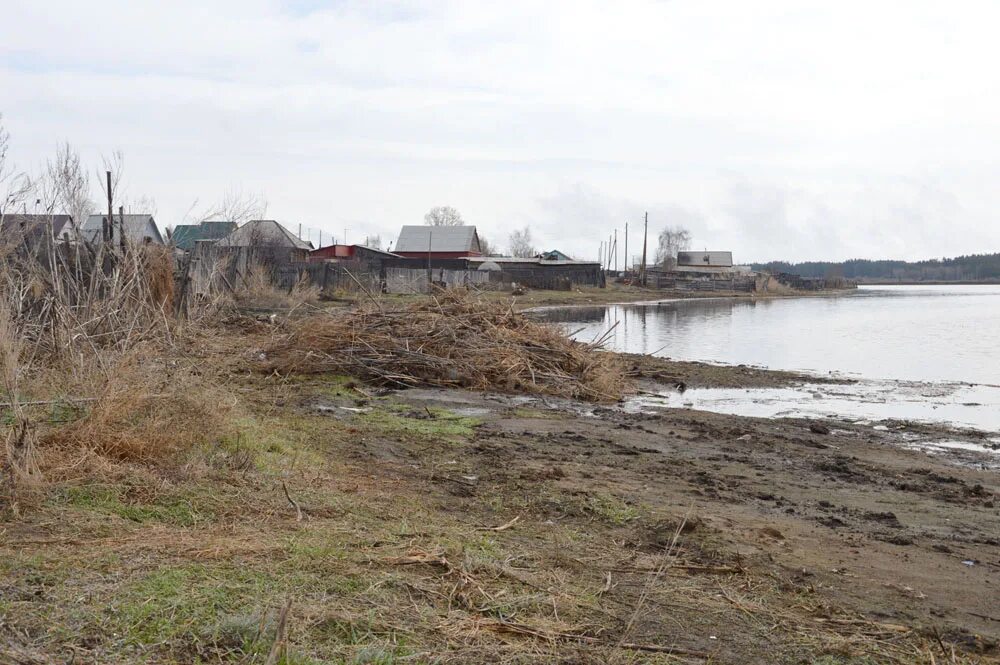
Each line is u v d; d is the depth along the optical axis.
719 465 9.69
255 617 3.80
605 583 5.07
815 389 17.91
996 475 9.81
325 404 12.62
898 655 4.32
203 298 19.53
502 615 4.32
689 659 4.04
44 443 6.24
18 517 4.99
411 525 5.89
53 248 10.54
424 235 79.31
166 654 3.44
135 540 4.85
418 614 4.17
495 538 5.86
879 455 10.88
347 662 3.52
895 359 24.47
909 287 175.12
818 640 4.42
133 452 6.49
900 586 5.50
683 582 5.21
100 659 3.32
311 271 39.03
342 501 6.36
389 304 20.12
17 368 7.39
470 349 16.48
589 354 17.66
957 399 16.59
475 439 10.49
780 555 6.03
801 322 42.50
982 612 5.10
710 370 20.75
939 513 7.78
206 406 7.70
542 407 14.16
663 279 91.94
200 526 5.30
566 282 69.12
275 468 7.11
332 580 4.48
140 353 8.48
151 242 17.06
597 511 6.89
